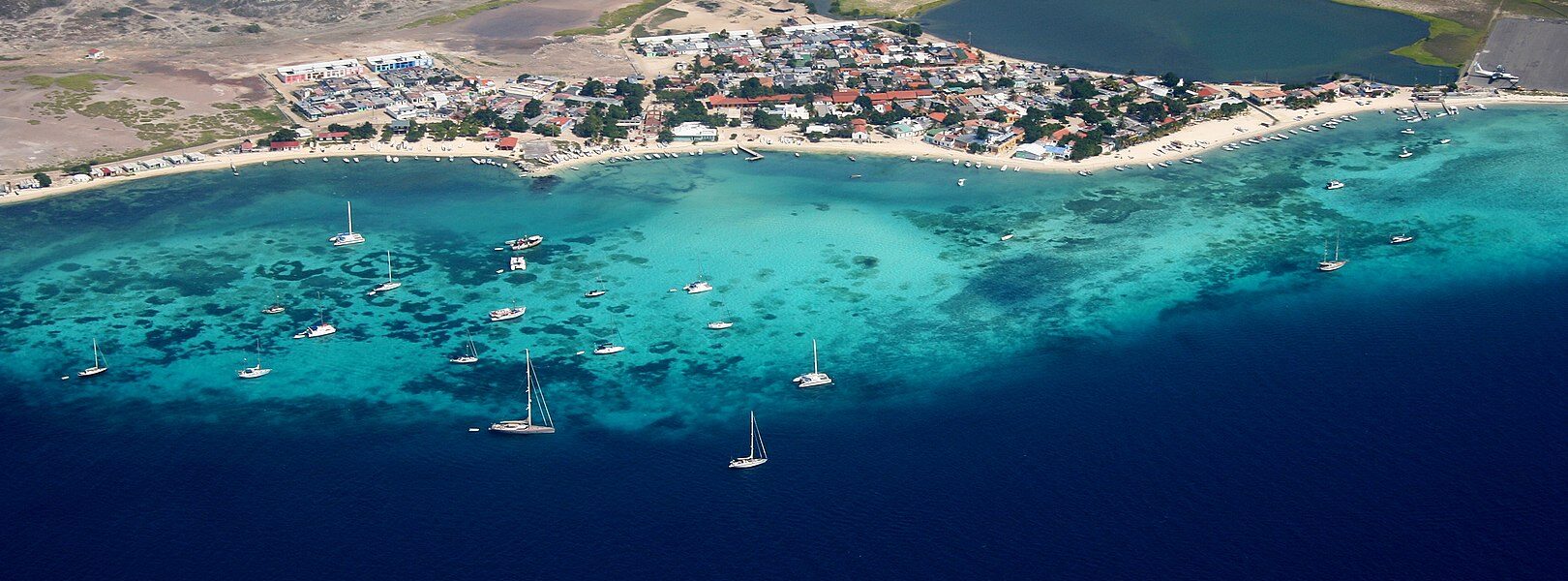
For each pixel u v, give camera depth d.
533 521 198.12
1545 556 183.50
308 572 187.12
